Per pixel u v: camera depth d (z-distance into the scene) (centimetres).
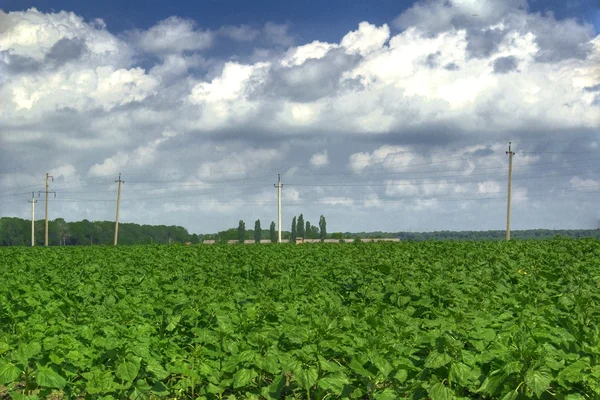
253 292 1775
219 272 2458
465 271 2175
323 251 3616
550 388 973
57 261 3409
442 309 1433
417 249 3288
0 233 14275
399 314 1268
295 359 1016
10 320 1558
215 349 1173
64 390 1068
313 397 1099
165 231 14888
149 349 1148
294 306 1465
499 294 1617
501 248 3238
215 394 1126
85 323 1391
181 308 1448
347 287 1980
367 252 3306
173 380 1175
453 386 945
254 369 1040
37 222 14688
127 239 14762
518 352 886
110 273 2597
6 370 991
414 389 924
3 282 2280
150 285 2055
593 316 1270
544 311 1289
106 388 998
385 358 986
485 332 1059
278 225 9500
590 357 918
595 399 841
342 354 1066
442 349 940
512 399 857
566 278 1906
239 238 13012
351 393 986
